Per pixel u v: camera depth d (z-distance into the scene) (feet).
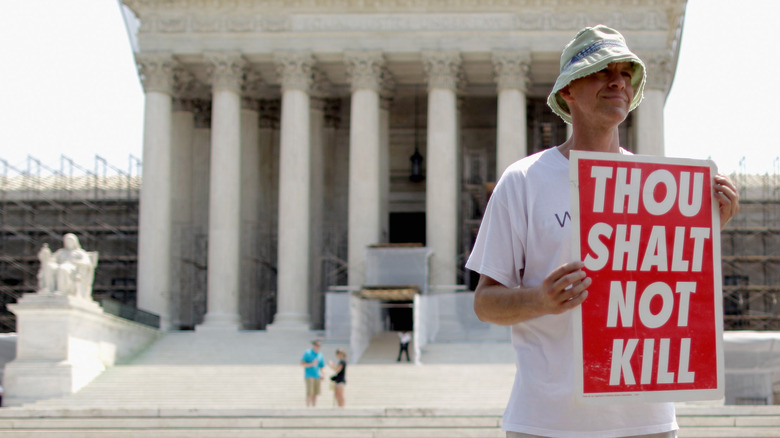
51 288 123.03
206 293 195.11
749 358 104.83
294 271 174.19
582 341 15.80
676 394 16.12
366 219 174.70
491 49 177.06
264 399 114.93
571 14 176.86
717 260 16.56
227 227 175.63
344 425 61.62
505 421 16.85
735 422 59.52
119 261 211.41
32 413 64.18
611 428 16.03
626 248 16.15
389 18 179.32
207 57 179.22
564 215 16.87
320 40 179.22
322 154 196.54
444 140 175.42
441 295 161.48
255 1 180.04
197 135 199.82
